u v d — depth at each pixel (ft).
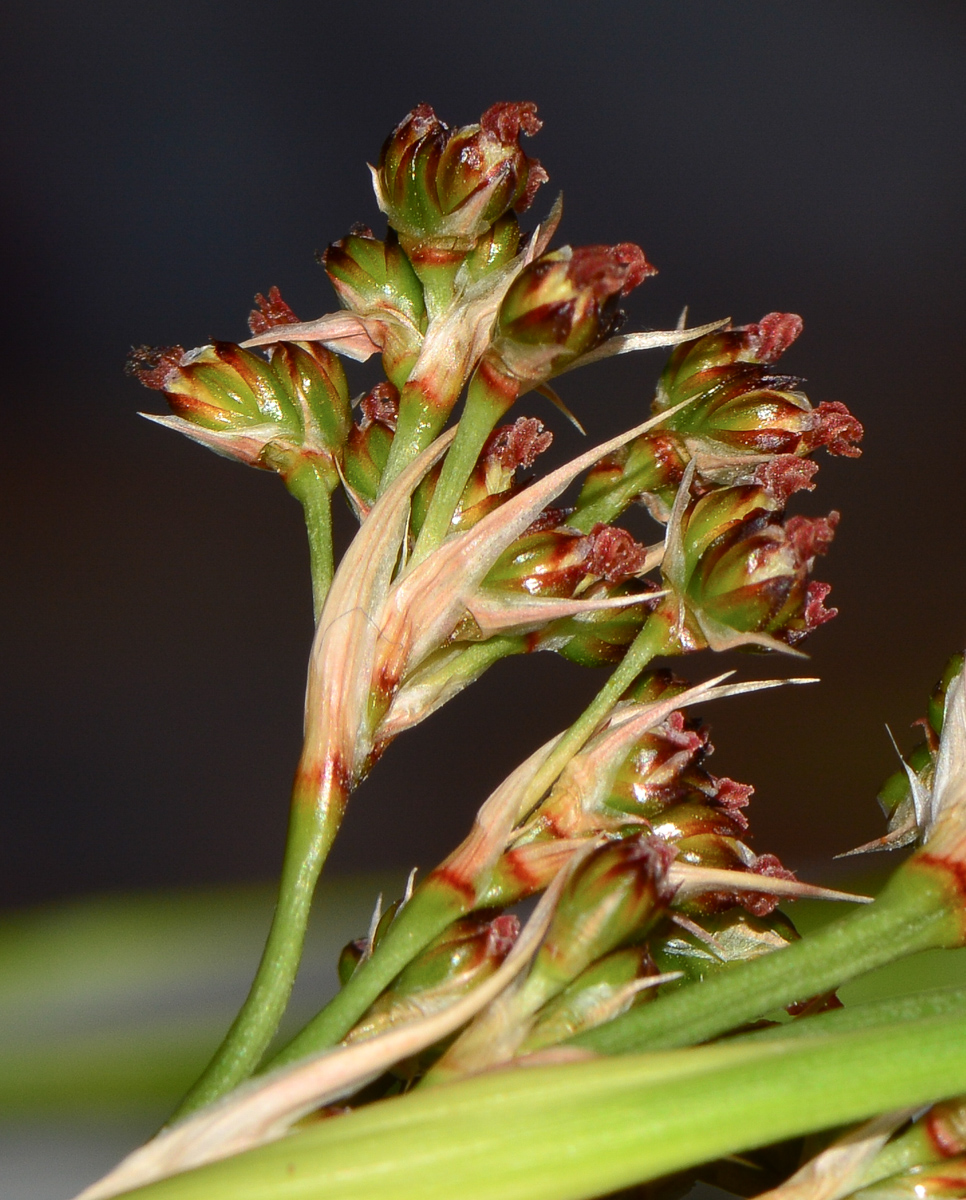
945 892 0.32
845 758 0.78
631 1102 0.31
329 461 0.35
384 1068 0.31
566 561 0.33
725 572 0.33
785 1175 0.33
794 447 0.34
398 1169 0.30
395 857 0.81
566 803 0.33
